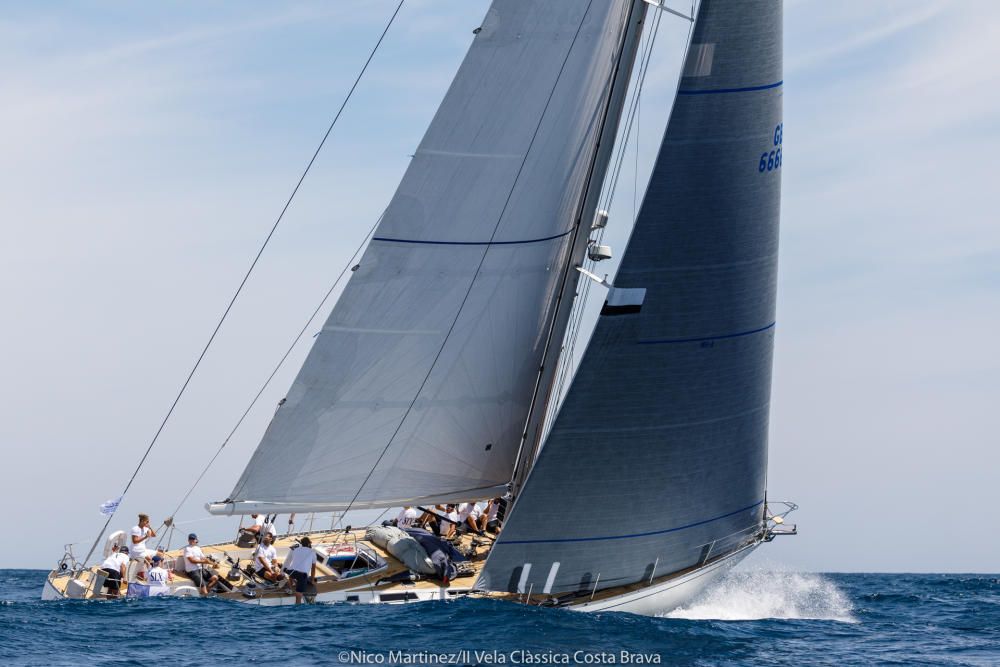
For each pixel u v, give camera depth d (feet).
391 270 200.13
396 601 194.08
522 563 195.31
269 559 202.28
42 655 153.99
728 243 194.29
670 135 188.75
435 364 206.59
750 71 191.83
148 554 205.26
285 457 201.67
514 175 203.72
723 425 203.82
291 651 158.92
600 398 188.96
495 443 215.92
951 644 205.77
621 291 187.42
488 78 198.59
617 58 209.26
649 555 205.26
